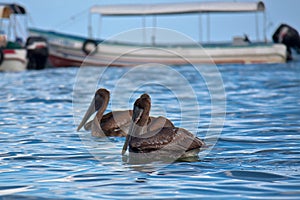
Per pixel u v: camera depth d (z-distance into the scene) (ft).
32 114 73.56
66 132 59.06
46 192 35.96
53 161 45.11
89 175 40.45
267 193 35.12
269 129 59.88
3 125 64.08
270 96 93.91
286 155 46.29
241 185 37.09
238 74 147.23
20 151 48.96
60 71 168.76
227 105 81.97
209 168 42.27
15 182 38.42
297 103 82.94
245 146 50.67
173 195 35.19
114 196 35.06
